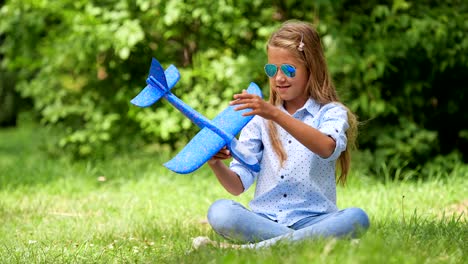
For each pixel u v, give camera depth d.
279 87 6.98
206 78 14.23
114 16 13.97
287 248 5.85
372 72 12.80
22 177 13.48
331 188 7.08
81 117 15.66
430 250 6.02
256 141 7.23
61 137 15.66
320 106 7.10
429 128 14.38
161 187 12.23
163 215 9.80
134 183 12.75
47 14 14.92
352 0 13.85
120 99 14.53
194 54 14.65
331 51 12.88
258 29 14.09
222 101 14.02
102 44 13.96
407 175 12.55
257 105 6.20
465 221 8.02
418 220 8.07
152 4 14.00
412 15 13.55
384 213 9.35
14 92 26.72
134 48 14.45
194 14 13.55
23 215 10.14
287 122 6.32
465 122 14.48
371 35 13.22
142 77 15.06
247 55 14.07
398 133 13.27
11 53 15.95
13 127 27.22
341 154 7.36
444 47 13.17
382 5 13.47
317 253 5.45
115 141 14.97
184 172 6.28
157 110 14.23
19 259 7.00
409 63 13.57
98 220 9.55
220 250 6.16
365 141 13.63
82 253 7.25
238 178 7.03
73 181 13.02
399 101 13.70
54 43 15.06
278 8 14.07
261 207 7.07
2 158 17.80
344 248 5.56
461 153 14.35
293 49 6.93
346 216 6.59
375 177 12.91
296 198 6.96
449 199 10.48
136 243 7.80
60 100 15.22
